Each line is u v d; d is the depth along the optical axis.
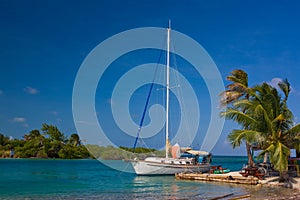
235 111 26.22
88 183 29.53
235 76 36.34
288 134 25.05
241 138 25.34
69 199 20.03
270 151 24.00
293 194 20.84
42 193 22.84
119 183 28.98
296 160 30.66
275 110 25.06
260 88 26.19
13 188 26.00
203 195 21.03
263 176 28.28
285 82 26.64
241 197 19.78
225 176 28.61
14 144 90.81
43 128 86.38
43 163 72.06
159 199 19.64
